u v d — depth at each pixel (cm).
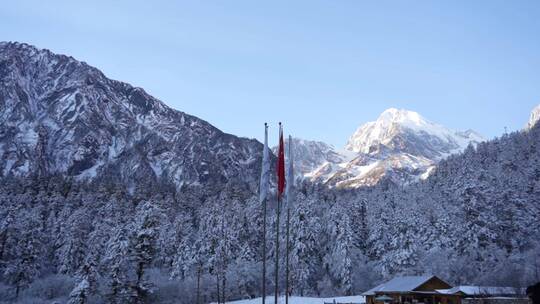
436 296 5747
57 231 10331
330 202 12962
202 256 8750
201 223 11262
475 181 8956
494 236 7944
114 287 6550
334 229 8675
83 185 16800
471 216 8188
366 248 9894
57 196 12975
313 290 8469
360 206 11031
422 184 17775
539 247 7150
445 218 8869
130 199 15838
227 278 8769
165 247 10112
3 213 10206
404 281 6244
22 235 8819
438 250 8088
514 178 11206
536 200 9619
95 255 7150
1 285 8406
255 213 10894
